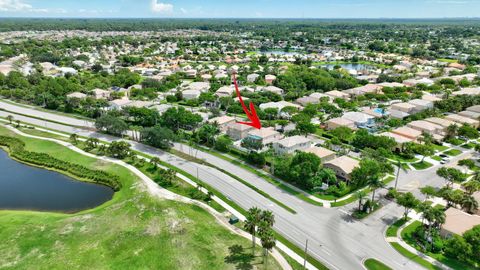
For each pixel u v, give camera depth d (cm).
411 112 18688
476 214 8956
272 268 7119
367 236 8269
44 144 14288
